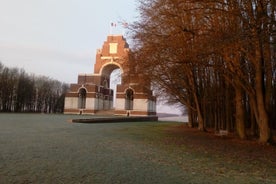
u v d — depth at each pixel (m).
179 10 19.28
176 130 38.00
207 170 11.83
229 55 20.05
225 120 35.09
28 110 114.75
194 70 32.84
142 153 15.88
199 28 19.53
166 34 22.47
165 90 40.81
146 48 24.61
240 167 12.88
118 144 19.77
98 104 107.50
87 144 18.81
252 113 28.42
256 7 16.47
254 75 24.02
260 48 18.77
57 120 49.12
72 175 9.84
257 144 21.47
